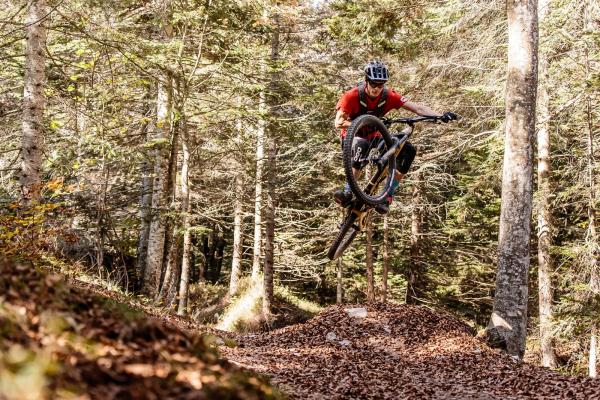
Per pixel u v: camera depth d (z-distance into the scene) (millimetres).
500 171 17531
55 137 14609
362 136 6145
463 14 14977
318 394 7031
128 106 17547
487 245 25109
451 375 9414
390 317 13008
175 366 3281
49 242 10109
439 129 18281
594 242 14922
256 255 23109
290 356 9828
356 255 28219
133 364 3119
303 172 20703
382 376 9086
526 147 10938
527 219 10914
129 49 13141
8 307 3137
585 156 16234
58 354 2855
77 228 14758
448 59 15891
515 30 11062
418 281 24531
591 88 12930
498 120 15922
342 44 17609
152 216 15266
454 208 22547
